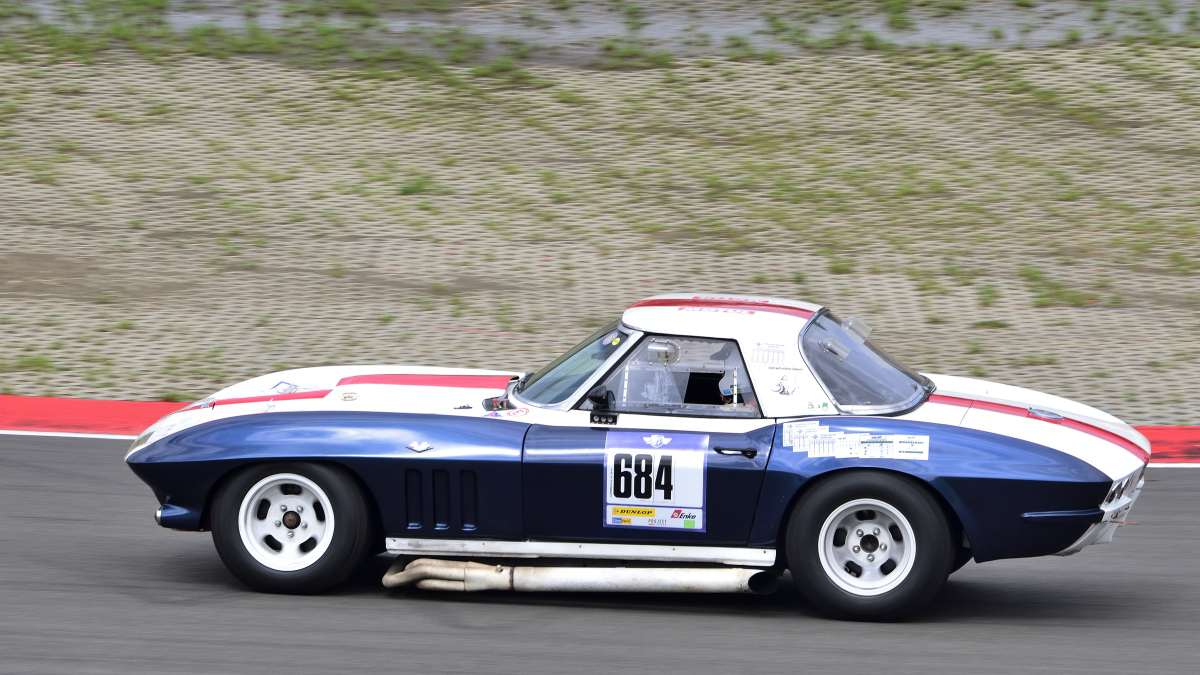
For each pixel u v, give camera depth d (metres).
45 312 45.22
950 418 21.73
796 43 78.94
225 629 20.48
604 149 64.94
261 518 22.27
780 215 57.47
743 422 21.53
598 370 22.23
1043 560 25.53
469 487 21.67
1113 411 36.16
